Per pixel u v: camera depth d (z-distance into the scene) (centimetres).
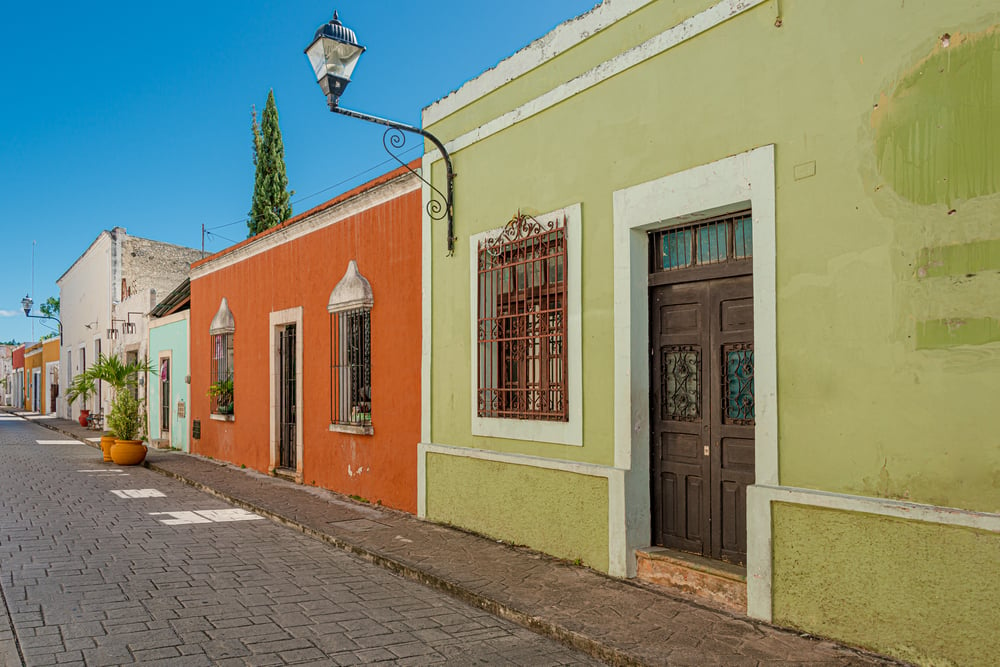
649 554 557
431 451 812
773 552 459
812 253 449
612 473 579
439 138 817
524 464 673
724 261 534
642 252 586
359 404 993
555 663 423
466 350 765
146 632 467
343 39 694
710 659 403
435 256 819
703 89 522
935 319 391
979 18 376
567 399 632
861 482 421
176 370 1788
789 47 466
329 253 1074
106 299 2688
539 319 670
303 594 559
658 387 581
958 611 373
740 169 493
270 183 2547
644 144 569
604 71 604
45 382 4262
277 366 1261
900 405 404
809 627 440
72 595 549
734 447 523
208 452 1565
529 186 687
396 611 519
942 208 389
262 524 844
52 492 1098
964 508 377
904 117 406
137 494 1084
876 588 408
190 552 700
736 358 525
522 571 592
